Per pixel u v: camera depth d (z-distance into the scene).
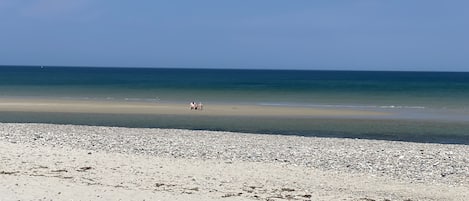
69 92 71.94
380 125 36.59
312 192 14.75
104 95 66.00
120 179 15.48
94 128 31.03
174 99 59.69
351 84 114.38
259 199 13.44
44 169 16.53
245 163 19.11
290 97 65.31
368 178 17.28
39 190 13.14
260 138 27.48
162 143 24.52
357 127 35.47
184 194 13.62
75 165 17.39
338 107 49.94
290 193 14.49
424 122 38.38
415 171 18.80
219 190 14.47
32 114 42.56
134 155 20.17
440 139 30.38
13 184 13.70
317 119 39.97
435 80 150.25
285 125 36.34
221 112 44.56
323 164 19.78
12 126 30.94
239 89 86.38
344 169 18.92
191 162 18.88
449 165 19.98
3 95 64.06
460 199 14.60
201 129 34.25
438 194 15.16
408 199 14.45
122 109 46.62
